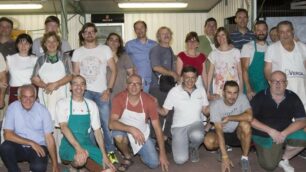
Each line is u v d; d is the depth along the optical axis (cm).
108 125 470
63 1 723
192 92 474
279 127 425
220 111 448
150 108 441
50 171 448
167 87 499
